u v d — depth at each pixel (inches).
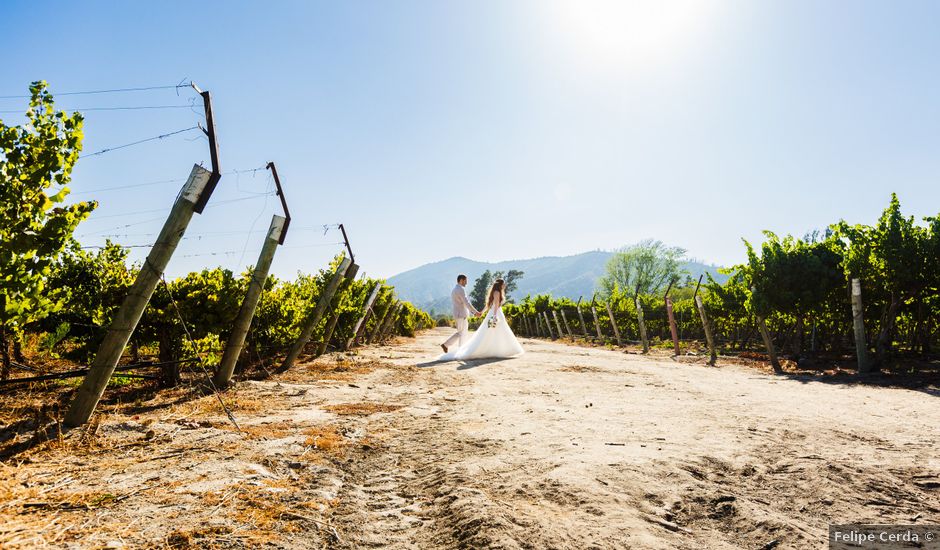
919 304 391.5
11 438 147.5
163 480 112.5
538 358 448.8
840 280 382.6
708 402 222.8
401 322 1123.9
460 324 471.5
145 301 173.5
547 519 95.0
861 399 228.2
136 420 172.9
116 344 168.2
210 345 255.6
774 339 595.2
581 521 94.4
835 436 157.2
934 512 101.2
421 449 150.6
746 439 154.2
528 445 148.8
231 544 82.7
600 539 87.6
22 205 156.9
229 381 274.4
